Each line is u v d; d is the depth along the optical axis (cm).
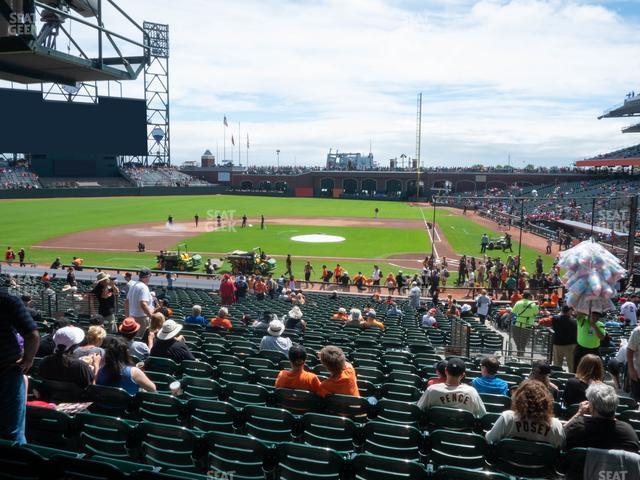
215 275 3512
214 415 700
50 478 470
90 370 734
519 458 560
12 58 714
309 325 1861
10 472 475
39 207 7950
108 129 9594
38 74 809
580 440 540
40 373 724
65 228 5869
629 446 529
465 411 675
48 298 2050
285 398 759
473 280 3553
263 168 14988
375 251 4862
